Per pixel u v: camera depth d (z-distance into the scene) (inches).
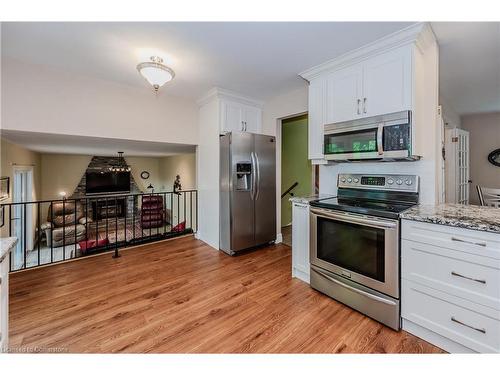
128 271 105.9
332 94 95.2
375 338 63.3
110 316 72.8
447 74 111.0
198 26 72.4
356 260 75.4
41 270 106.3
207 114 143.6
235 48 84.8
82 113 112.0
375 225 69.2
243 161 128.7
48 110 103.6
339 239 80.5
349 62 88.4
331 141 93.2
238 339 63.1
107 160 283.3
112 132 121.0
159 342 61.9
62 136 115.0
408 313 63.9
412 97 72.8
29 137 119.9
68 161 260.1
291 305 79.2
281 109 138.8
